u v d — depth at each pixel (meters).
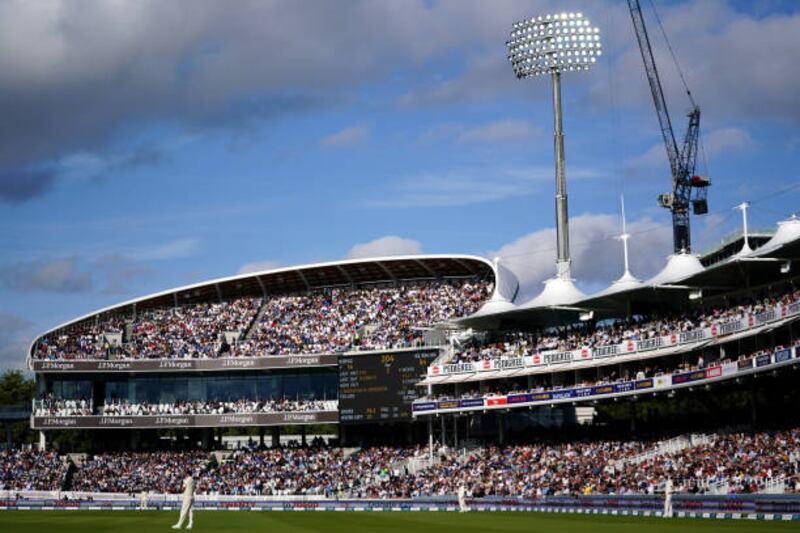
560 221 99.25
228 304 114.44
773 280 75.62
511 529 45.88
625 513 61.41
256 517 63.38
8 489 98.88
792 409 70.56
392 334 102.75
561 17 99.19
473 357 91.62
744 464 61.53
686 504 56.19
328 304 110.69
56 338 111.38
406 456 95.19
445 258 105.25
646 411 103.06
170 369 104.38
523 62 101.00
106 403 107.56
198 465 102.12
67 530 45.44
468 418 97.56
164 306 115.12
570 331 88.25
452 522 54.41
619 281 85.19
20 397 166.38
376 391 94.44
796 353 59.38
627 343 77.88
